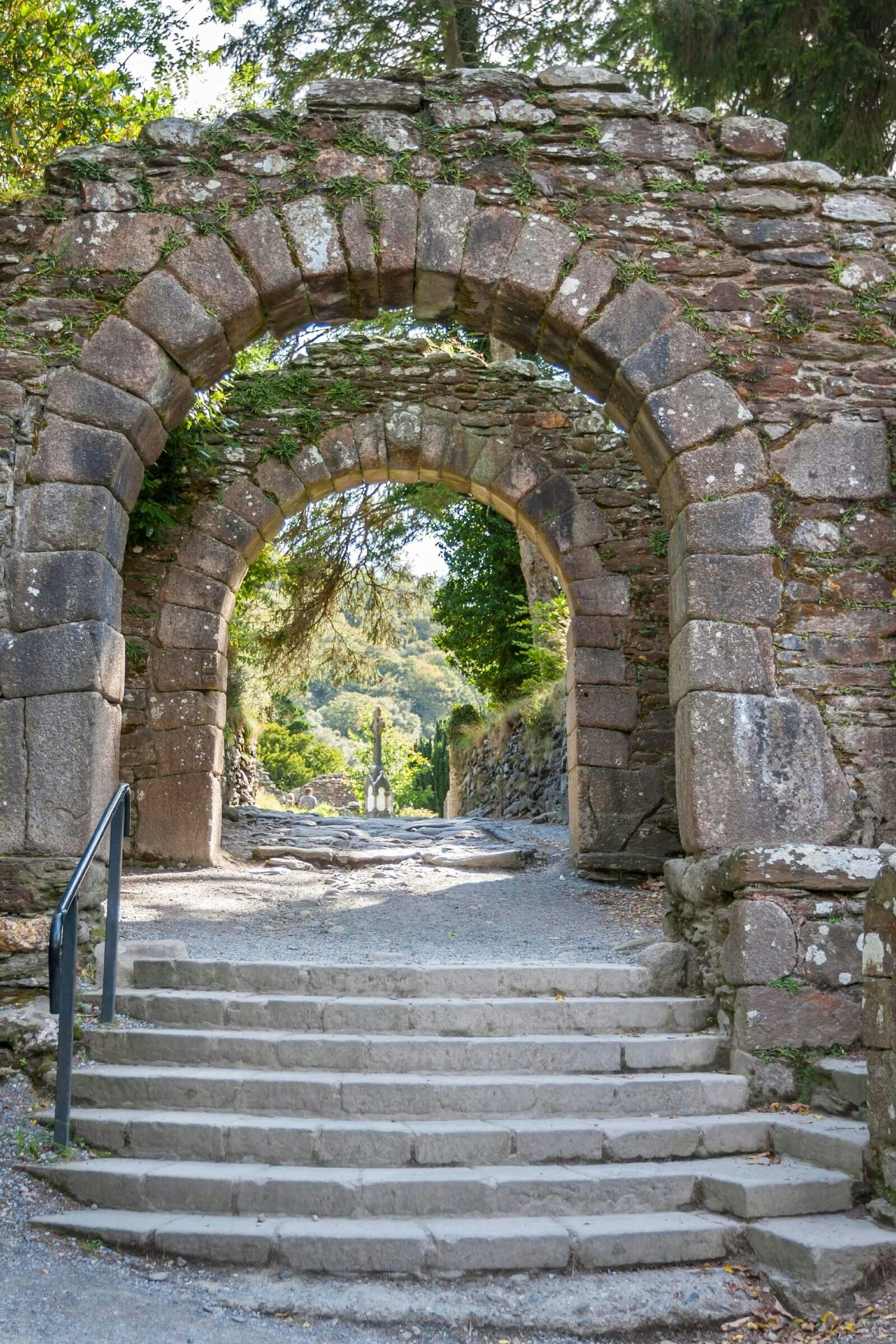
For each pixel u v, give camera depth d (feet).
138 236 16.90
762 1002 14.11
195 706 28.73
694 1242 11.15
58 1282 10.10
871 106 30.81
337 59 38.45
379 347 30.19
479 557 47.70
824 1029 14.07
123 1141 12.42
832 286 17.34
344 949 19.22
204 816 28.40
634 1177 11.86
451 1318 10.08
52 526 16.12
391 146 17.33
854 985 14.25
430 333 44.09
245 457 29.66
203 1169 11.87
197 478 29.50
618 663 28.45
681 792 16.70
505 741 43.83
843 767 16.08
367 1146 12.19
